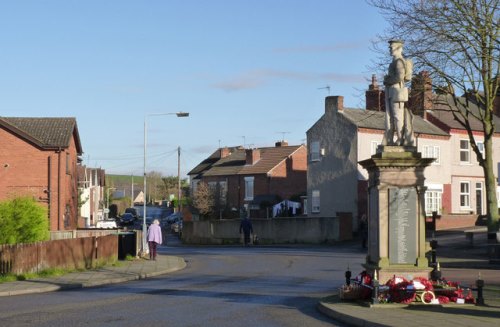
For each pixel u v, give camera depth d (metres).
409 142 15.40
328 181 55.12
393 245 15.01
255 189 70.81
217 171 75.75
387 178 15.12
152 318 13.99
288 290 19.44
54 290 20.83
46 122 48.28
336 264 29.48
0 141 45.00
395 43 15.70
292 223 51.53
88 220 77.56
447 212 56.22
